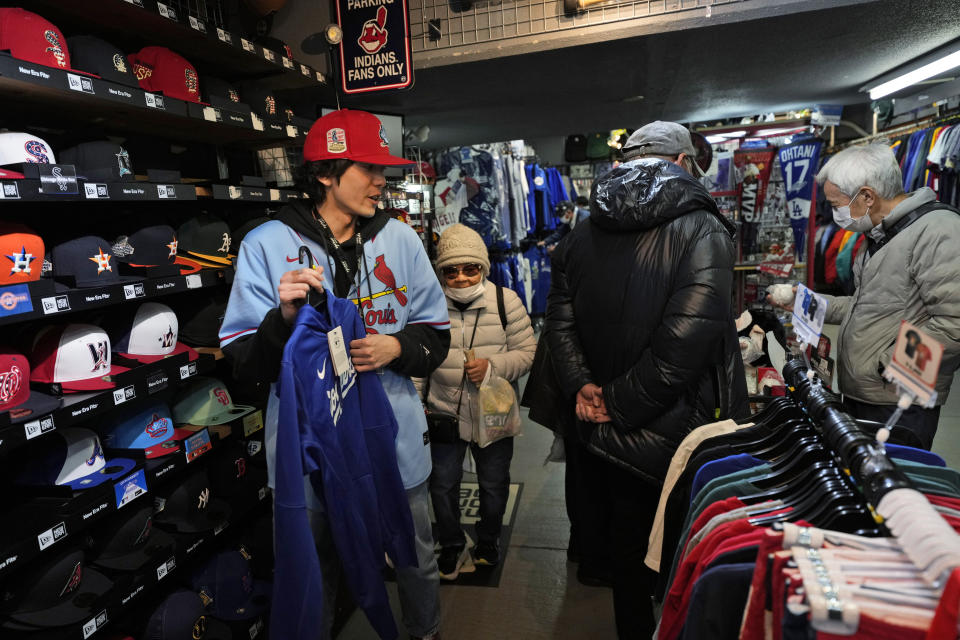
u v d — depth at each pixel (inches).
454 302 96.7
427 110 153.6
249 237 62.8
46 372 57.9
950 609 23.6
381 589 61.1
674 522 54.3
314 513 63.9
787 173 176.1
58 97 61.3
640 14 103.0
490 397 91.1
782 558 29.4
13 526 53.6
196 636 71.5
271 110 90.0
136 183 63.1
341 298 64.2
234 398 90.9
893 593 26.2
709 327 60.8
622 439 67.2
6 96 60.2
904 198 78.7
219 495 82.9
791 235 178.9
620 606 70.6
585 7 103.7
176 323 72.9
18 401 53.7
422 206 170.4
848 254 244.5
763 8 97.9
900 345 32.7
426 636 73.6
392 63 109.7
